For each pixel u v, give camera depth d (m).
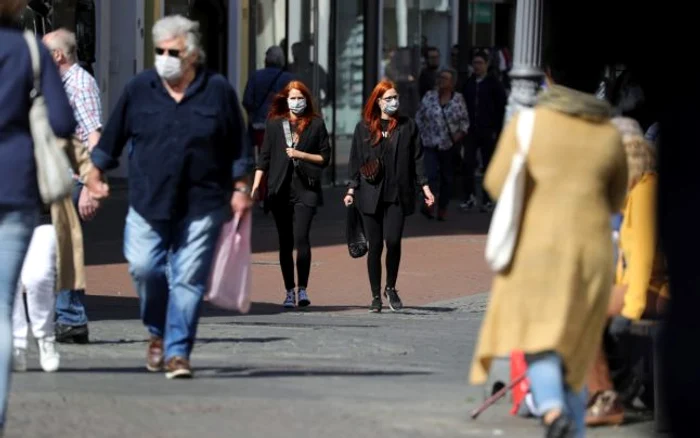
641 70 19.17
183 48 23.88
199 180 24.19
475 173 70.12
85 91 28.59
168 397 22.67
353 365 27.95
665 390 19.20
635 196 21.00
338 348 30.75
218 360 27.98
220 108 24.19
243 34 77.75
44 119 19.27
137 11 72.50
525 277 18.16
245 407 21.92
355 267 48.00
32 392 22.91
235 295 24.75
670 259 18.98
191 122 24.05
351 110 81.12
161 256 24.44
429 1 89.12
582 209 18.22
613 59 19.14
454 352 30.69
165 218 24.11
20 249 19.02
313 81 78.19
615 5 18.98
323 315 38.31
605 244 18.31
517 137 18.33
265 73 61.16
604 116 18.44
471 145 68.12
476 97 68.00
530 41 27.73
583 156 18.25
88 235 52.84
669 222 19.02
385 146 38.75
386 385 25.03
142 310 25.12
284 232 40.00
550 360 18.14
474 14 94.75
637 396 22.89
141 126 24.14
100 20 70.69
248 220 24.69
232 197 24.62
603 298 18.33
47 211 26.97
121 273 44.47
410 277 46.31
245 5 77.69
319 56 78.69
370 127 38.78
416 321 37.19
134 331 32.38
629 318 21.23
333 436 19.88
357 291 43.31
